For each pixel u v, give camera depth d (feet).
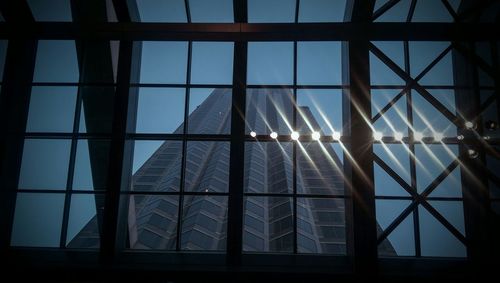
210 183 137.90
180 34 29.25
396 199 28.78
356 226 27.17
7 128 28.86
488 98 28.78
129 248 31.12
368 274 26.32
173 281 26.37
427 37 28.73
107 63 31.01
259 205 123.85
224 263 27.86
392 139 29.76
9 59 29.55
